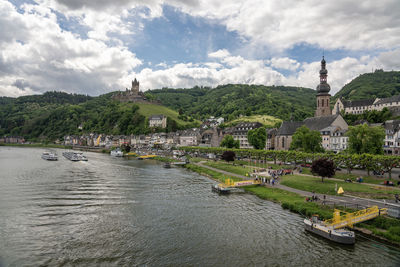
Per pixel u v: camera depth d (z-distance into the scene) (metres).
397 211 40.38
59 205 54.88
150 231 41.53
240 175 90.38
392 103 180.75
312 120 151.75
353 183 65.44
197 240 38.31
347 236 36.25
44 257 33.44
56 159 149.75
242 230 41.91
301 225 43.91
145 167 121.69
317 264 31.75
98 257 33.47
